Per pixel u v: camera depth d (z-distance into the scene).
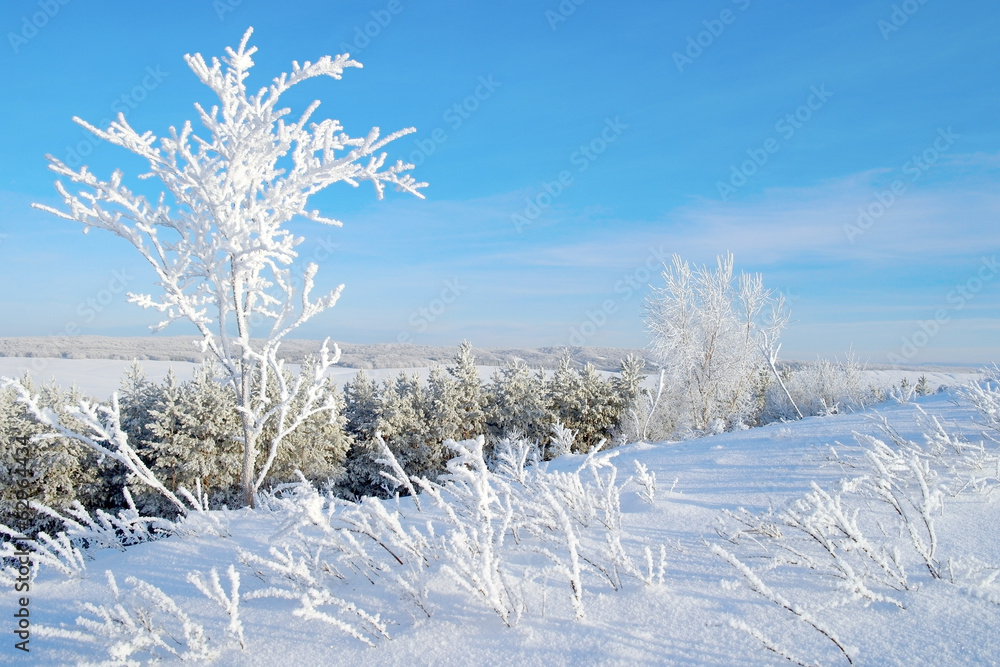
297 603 2.18
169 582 2.60
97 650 1.98
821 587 1.97
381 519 2.36
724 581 1.89
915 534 2.10
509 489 2.82
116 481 24.91
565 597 2.03
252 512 4.07
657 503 3.21
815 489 2.31
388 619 1.97
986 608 1.71
